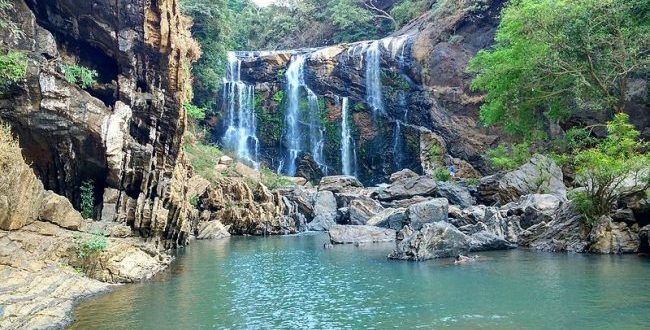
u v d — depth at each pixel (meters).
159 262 16.97
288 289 13.73
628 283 13.05
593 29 25.92
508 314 10.62
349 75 47.62
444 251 18.78
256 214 30.09
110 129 15.76
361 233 25.06
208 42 42.69
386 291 13.20
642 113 29.59
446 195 31.92
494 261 17.47
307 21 64.88
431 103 43.66
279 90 48.78
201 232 27.88
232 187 31.31
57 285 12.02
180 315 11.04
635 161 18.33
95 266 13.87
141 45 16.72
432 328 9.83
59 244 13.21
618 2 24.94
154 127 17.41
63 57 16.52
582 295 11.99
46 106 14.75
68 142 15.46
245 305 11.96
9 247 11.81
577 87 26.05
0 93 14.30
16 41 14.74
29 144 15.23
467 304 11.56
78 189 16.42
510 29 29.72
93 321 10.48
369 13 60.09
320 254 20.59
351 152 46.47
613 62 25.98
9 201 12.17
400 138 44.84
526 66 28.75
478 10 43.72
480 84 32.81
